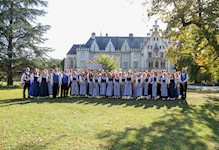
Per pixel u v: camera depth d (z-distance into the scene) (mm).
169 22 15672
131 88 16031
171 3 16031
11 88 26234
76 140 6020
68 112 9891
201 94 21219
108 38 82438
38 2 31750
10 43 30469
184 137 6496
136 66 77625
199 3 14742
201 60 19062
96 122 8047
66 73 16359
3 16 29688
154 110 10930
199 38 15992
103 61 34688
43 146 5531
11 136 6277
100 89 16438
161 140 6164
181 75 15883
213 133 7012
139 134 6664
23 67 29844
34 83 15500
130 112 10227
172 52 36875
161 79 15711
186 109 11445
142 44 79562
